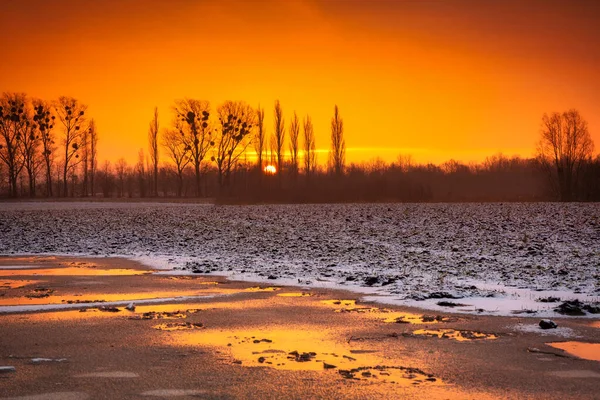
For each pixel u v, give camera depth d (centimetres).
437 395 809
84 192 11456
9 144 9969
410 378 891
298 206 6128
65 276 2089
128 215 5334
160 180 13575
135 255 2820
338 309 1470
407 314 1404
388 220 4341
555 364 971
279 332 1211
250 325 1277
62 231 4044
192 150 10294
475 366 958
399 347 1085
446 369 940
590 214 4378
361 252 2792
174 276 2100
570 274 2014
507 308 1461
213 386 847
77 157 10381
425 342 1124
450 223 4047
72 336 1165
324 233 3684
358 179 8106
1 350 1055
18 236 3741
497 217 4344
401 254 2695
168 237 3650
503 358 1008
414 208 5381
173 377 891
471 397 802
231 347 1081
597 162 7738
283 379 880
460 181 11294
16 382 865
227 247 3122
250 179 8688
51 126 10269
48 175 10419
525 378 892
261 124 10050
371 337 1166
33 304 1523
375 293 1709
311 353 1034
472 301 1562
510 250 2764
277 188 7850
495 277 1980
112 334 1183
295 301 1591
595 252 2644
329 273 2130
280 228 4028
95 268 2325
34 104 10194
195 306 1514
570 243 2983
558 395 812
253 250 2964
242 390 829
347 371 922
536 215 4409
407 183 7856
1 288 1802
